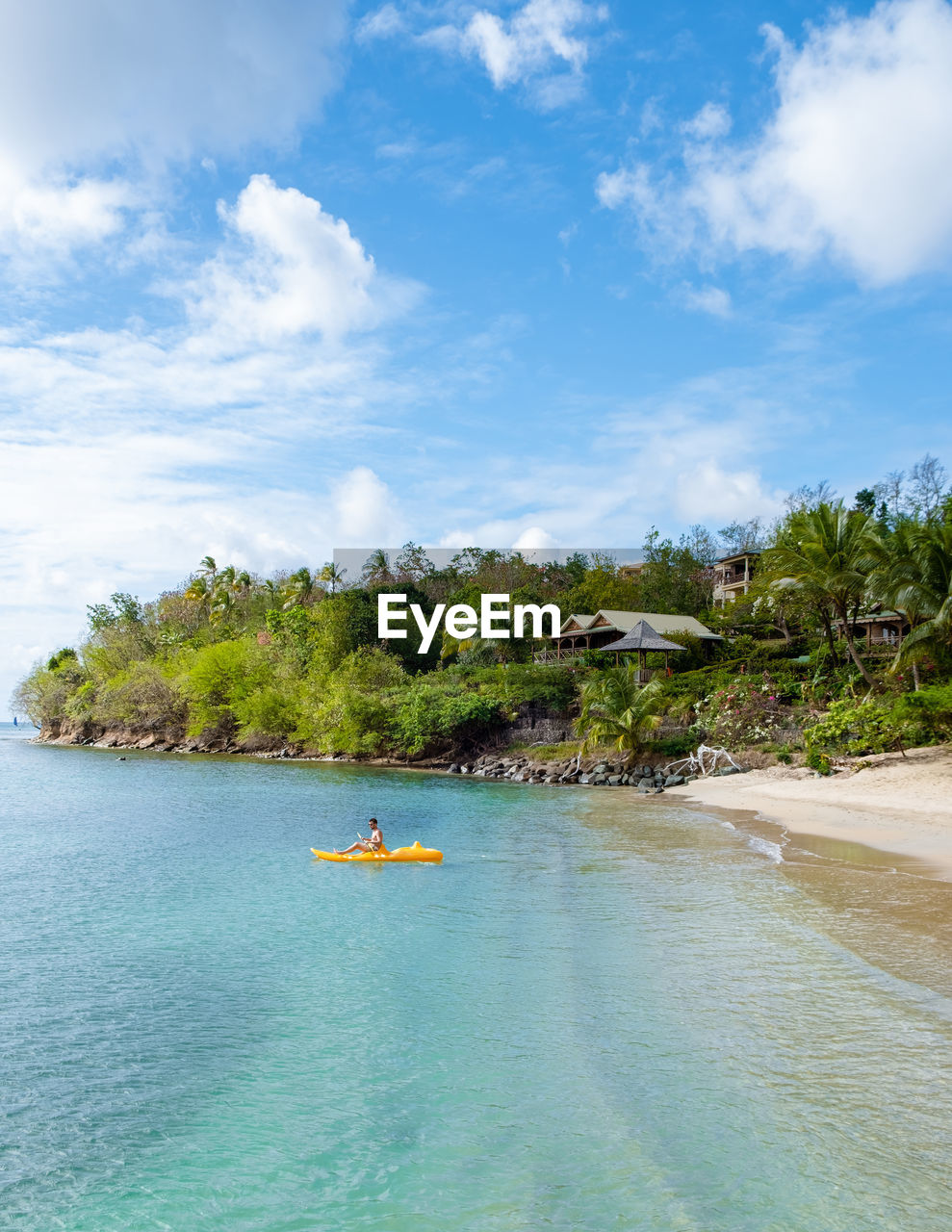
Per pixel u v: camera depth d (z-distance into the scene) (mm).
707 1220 5109
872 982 9305
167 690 67250
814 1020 8211
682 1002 8820
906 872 15281
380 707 50594
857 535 35719
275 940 11992
